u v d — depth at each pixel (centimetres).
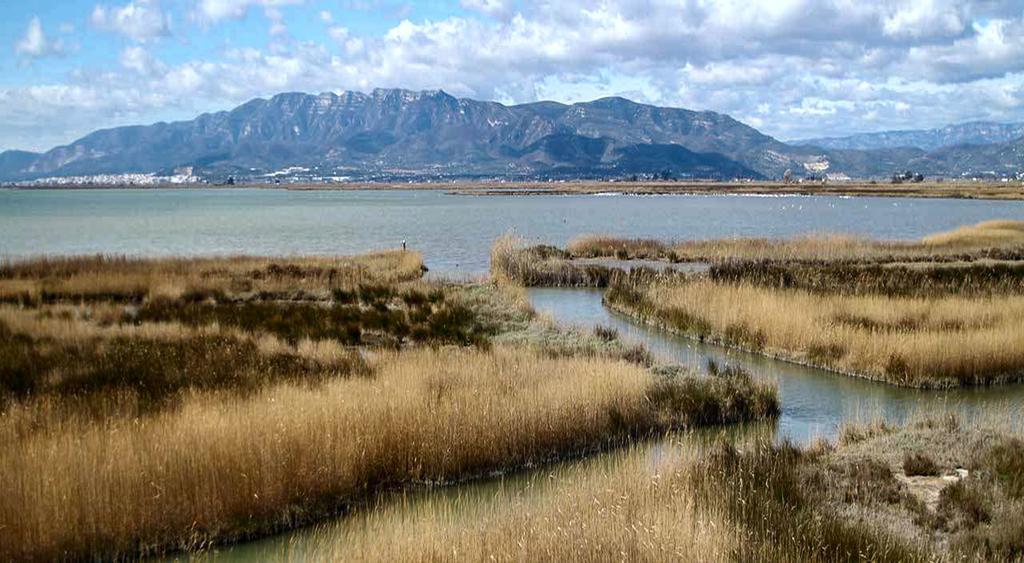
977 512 1034
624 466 1209
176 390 1551
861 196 16925
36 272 3553
